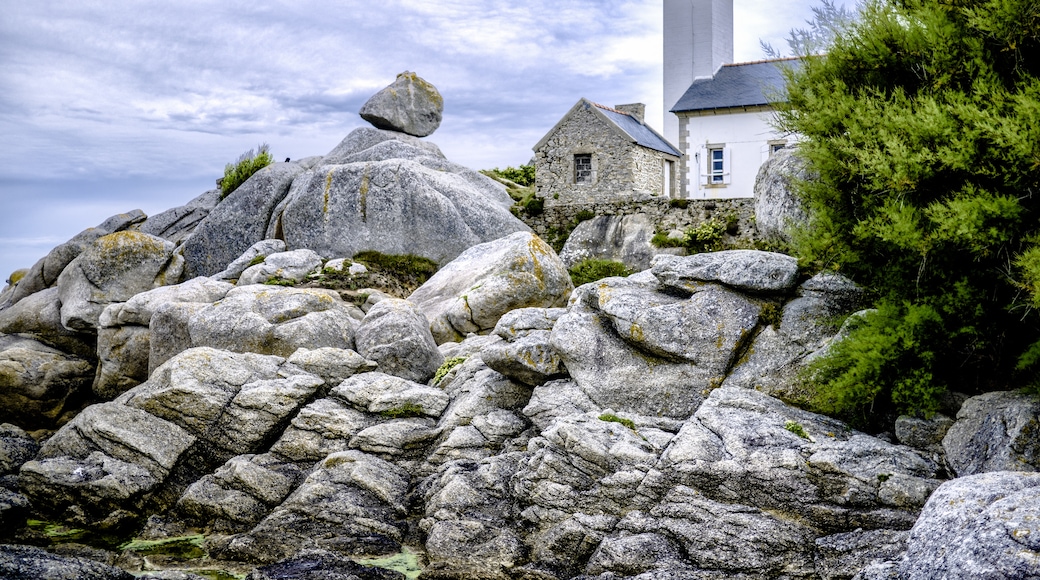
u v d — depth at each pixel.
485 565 12.88
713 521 11.99
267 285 24.72
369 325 20.64
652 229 30.50
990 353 13.44
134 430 16.38
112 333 24.23
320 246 30.84
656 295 16.33
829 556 11.38
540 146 36.38
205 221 33.34
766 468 12.26
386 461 16.03
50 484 15.54
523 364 16.42
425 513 14.31
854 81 14.84
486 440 15.95
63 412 25.12
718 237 28.95
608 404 15.57
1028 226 12.41
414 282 29.05
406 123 41.16
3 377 24.28
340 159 37.88
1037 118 11.64
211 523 15.19
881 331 13.41
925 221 13.04
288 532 14.09
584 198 35.56
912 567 9.37
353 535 13.99
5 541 14.27
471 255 26.23
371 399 17.30
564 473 13.47
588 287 17.19
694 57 48.75
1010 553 8.30
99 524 15.20
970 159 12.35
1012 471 10.77
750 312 15.50
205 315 21.34
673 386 15.34
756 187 19.38
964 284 12.94
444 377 18.80
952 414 13.32
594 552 12.50
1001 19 12.36
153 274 29.56
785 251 18.20
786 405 14.25
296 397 17.12
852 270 14.78
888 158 12.98
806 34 15.11
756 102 38.34
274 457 16.27
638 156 35.44
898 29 13.90
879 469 12.08
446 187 31.52
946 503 9.80
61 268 33.16
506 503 13.99
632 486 12.85
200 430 16.73
